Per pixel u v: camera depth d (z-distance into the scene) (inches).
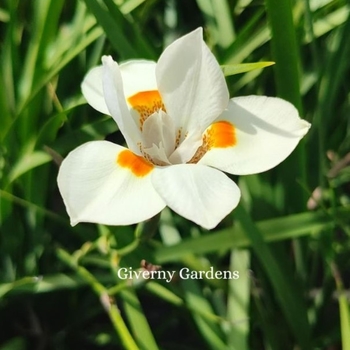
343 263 18.2
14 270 18.3
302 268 18.3
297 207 18.0
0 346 18.2
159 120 15.1
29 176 17.9
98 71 15.8
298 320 17.5
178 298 17.1
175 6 20.0
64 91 18.6
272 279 17.0
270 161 14.7
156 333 18.8
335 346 18.8
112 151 14.7
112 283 17.9
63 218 18.0
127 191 14.4
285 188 17.9
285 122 14.9
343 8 18.1
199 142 15.0
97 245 17.1
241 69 16.3
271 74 19.4
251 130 15.0
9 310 19.1
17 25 18.7
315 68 17.6
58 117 17.4
